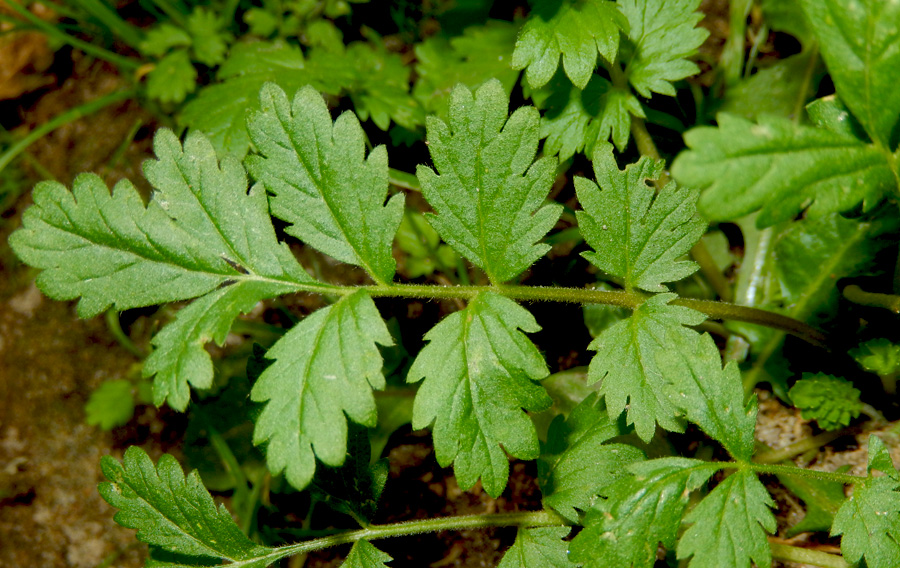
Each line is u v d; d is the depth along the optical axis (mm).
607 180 210
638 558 197
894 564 196
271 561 214
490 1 265
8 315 277
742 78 254
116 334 271
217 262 208
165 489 214
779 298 242
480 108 204
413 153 263
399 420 248
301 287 206
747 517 197
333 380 200
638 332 206
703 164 185
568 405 239
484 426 200
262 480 253
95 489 267
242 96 246
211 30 275
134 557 264
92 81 291
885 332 226
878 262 237
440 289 208
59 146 283
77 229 207
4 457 271
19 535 267
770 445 237
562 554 210
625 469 205
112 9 291
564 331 250
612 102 226
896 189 193
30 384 273
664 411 203
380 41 275
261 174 207
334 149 205
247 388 258
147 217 207
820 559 222
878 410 232
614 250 210
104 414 265
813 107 196
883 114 191
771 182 187
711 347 200
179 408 202
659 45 225
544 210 205
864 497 199
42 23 276
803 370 237
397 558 246
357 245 206
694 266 209
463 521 215
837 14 190
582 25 215
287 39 274
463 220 206
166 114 281
